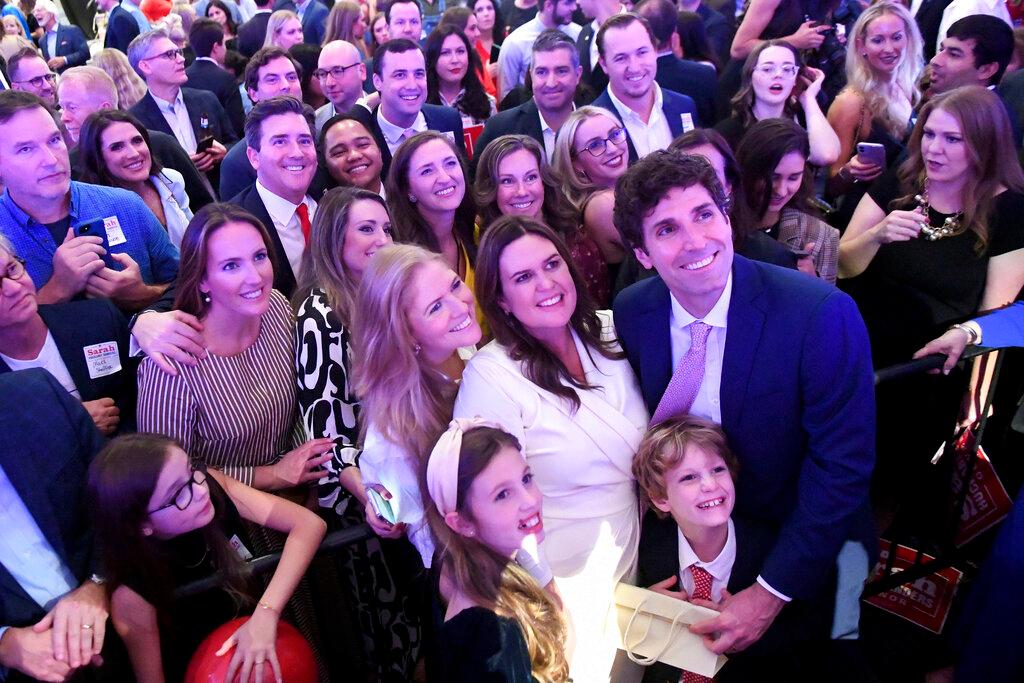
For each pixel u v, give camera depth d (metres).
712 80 4.70
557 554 1.99
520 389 1.95
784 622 2.00
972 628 2.15
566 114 4.21
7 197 2.74
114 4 8.23
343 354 2.40
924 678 2.39
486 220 3.04
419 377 2.06
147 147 3.42
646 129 4.13
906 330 2.71
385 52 4.11
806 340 1.77
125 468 1.81
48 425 1.88
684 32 5.18
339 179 3.56
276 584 1.98
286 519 2.09
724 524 2.01
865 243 2.76
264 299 2.30
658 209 1.73
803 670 2.06
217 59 5.98
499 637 1.74
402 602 2.48
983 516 2.45
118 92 5.01
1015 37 4.04
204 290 2.28
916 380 2.67
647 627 1.96
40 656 1.74
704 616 1.93
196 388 2.25
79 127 4.30
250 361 2.37
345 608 2.50
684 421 1.92
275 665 1.86
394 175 2.90
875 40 3.69
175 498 1.86
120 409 2.52
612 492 2.00
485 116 5.14
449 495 1.78
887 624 2.57
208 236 2.22
